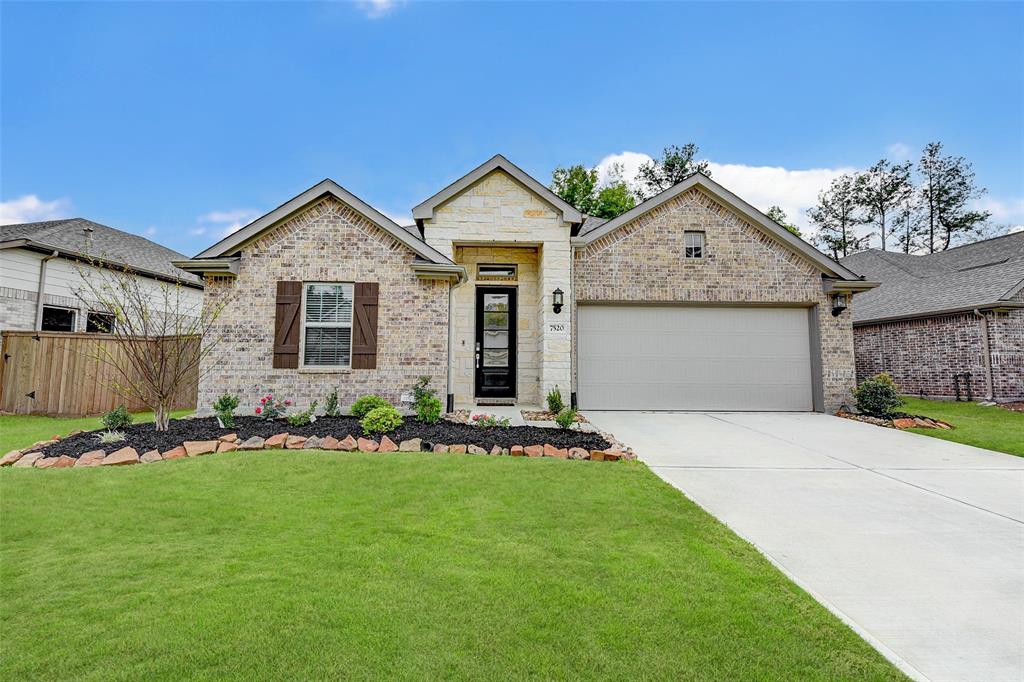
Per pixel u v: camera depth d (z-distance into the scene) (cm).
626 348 1205
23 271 1214
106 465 593
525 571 342
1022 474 637
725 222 1215
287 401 919
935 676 247
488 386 1217
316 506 468
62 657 244
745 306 1223
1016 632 288
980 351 1338
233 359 927
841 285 1188
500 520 438
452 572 338
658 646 260
